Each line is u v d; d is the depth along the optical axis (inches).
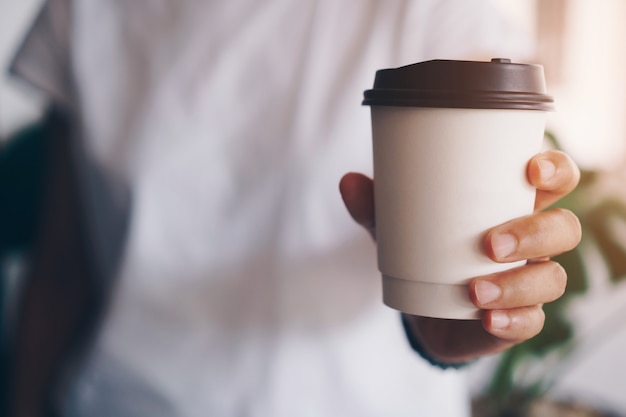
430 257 15.0
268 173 24.4
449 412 26.0
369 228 18.0
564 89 54.0
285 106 24.5
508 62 14.2
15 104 50.9
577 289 32.8
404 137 14.6
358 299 24.4
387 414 24.8
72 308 28.4
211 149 24.6
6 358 46.1
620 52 53.1
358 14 24.7
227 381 24.2
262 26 24.7
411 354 25.0
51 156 28.4
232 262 24.6
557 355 39.4
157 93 24.6
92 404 25.4
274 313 24.1
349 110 24.1
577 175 15.0
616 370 50.2
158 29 25.4
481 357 17.0
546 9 53.9
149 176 24.3
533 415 39.1
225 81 24.6
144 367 24.4
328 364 24.2
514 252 14.3
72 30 25.8
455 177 14.4
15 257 47.7
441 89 13.9
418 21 23.9
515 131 14.3
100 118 25.3
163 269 24.6
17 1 50.6
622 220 34.1
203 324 24.5
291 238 24.1
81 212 27.6
